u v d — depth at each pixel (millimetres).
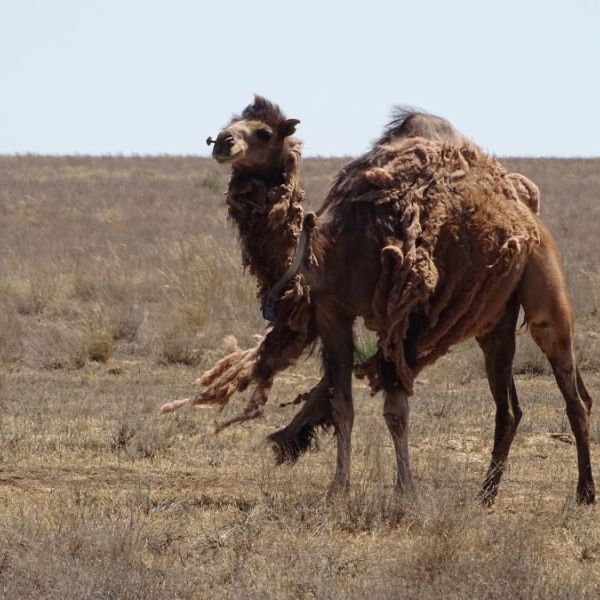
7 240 110500
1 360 62000
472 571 27734
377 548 30859
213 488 38000
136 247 106000
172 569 27984
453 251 35656
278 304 34031
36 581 26469
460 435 47719
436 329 35844
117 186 188875
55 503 34125
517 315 38281
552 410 53000
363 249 34875
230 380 36312
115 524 30062
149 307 77250
